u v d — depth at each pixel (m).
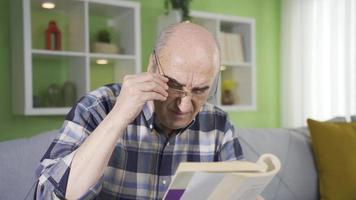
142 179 0.94
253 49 2.71
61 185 0.64
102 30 2.26
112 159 0.91
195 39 0.76
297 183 1.71
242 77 2.80
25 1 1.81
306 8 2.94
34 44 2.11
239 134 1.68
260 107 3.11
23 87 1.86
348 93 2.66
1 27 2.02
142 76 0.67
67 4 2.04
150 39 2.56
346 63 2.67
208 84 0.77
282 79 3.15
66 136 0.79
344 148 1.73
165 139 0.96
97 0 2.03
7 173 1.09
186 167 0.55
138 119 0.95
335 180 1.70
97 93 0.93
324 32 2.84
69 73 2.23
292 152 1.76
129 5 2.13
